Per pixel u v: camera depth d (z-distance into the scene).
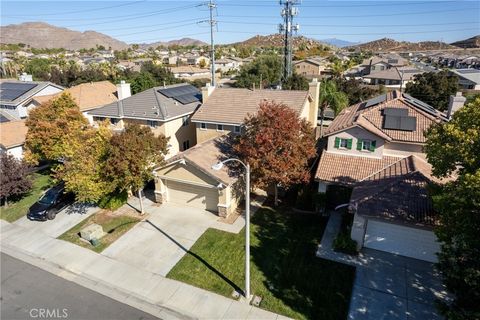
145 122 30.06
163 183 22.36
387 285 14.48
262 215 20.97
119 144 18.92
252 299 13.88
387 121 21.72
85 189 19.47
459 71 75.38
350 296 13.87
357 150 21.61
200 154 21.66
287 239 18.19
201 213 21.27
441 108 43.62
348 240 16.83
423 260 16.16
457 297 10.84
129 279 15.35
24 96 41.28
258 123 20.05
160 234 18.94
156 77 73.69
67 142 23.38
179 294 14.33
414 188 16.67
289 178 19.97
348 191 20.47
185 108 31.88
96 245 17.94
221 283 14.87
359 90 50.72
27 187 23.34
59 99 27.53
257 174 20.25
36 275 15.88
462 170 13.11
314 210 21.31
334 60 123.19
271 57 76.38
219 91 30.39
